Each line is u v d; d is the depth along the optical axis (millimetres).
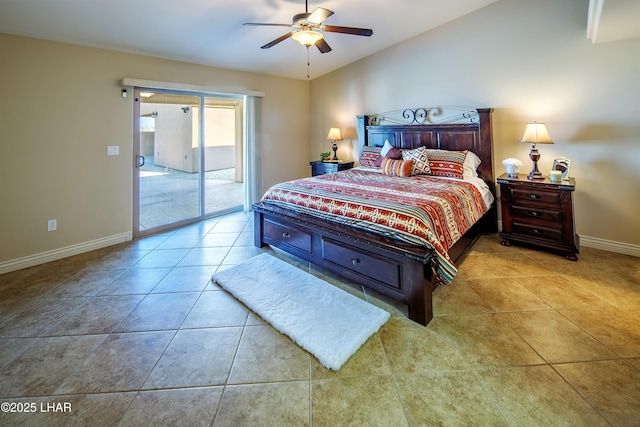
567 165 3078
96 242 3471
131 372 1613
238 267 2898
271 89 5285
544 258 3014
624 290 2354
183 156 4418
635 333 1854
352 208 2500
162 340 1878
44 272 2852
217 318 2113
